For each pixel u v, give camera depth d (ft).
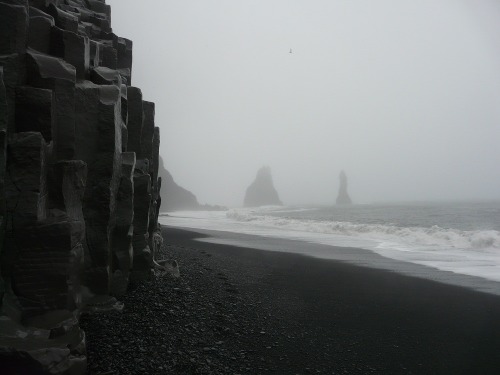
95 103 26.58
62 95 24.00
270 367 22.70
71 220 22.59
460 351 26.18
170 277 39.40
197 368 21.13
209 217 233.96
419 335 29.07
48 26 26.27
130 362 20.86
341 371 22.88
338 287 43.70
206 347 24.17
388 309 35.55
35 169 20.29
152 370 20.38
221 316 30.01
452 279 48.78
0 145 18.72
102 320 25.00
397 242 90.27
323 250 75.20
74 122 24.63
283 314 32.78
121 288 30.14
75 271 22.56
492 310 35.53
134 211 34.94
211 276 43.65
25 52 23.40
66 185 22.67
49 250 20.45
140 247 34.99
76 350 18.47
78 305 24.07
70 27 29.22
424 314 34.17
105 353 21.40
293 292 40.63
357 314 33.83
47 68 23.77
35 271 20.16
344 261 61.77
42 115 22.03
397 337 28.55
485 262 61.98
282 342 26.61
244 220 182.60
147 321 26.37
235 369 21.94
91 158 26.45
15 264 19.93
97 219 26.71
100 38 40.78
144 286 33.94
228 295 36.42
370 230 109.19
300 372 22.38
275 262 59.11
